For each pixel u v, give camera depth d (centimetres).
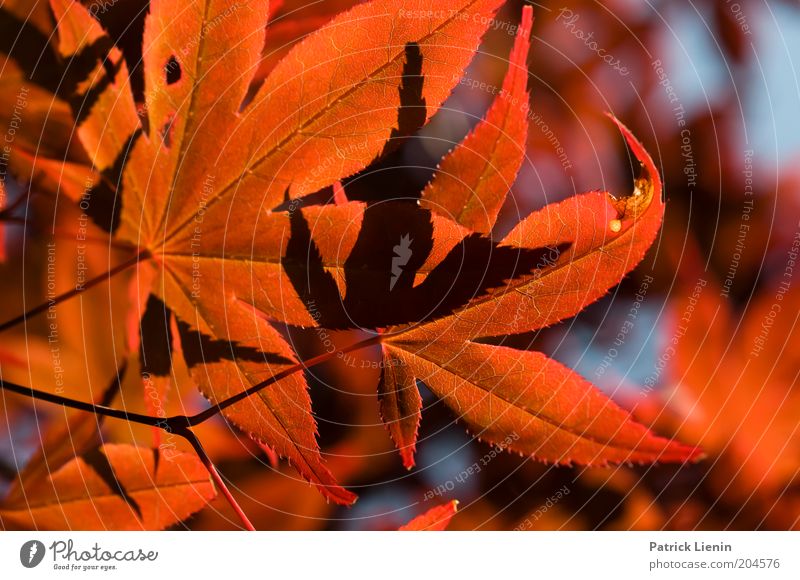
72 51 34
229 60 33
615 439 33
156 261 34
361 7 33
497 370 33
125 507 34
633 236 33
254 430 33
